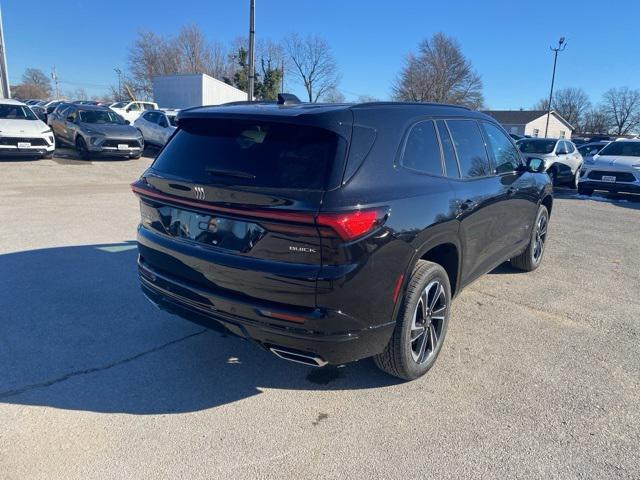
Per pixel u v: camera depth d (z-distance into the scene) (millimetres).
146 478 2510
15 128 14727
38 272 5426
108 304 4629
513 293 5352
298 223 2639
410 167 3281
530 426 3020
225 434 2879
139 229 3652
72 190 11492
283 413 3102
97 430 2867
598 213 10992
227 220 2918
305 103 3465
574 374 3648
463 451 2781
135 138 17438
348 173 2771
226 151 3076
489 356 3900
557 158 15102
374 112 3150
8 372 3434
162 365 3617
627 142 14273
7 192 10805
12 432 2816
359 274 2746
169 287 3301
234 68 66938
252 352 3863
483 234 4230
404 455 2736
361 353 2980
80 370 3502
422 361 3494
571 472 2631
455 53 61750
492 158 4598
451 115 4043
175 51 70312
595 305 5047
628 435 2951
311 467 2627
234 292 2941
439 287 3518
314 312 2734
